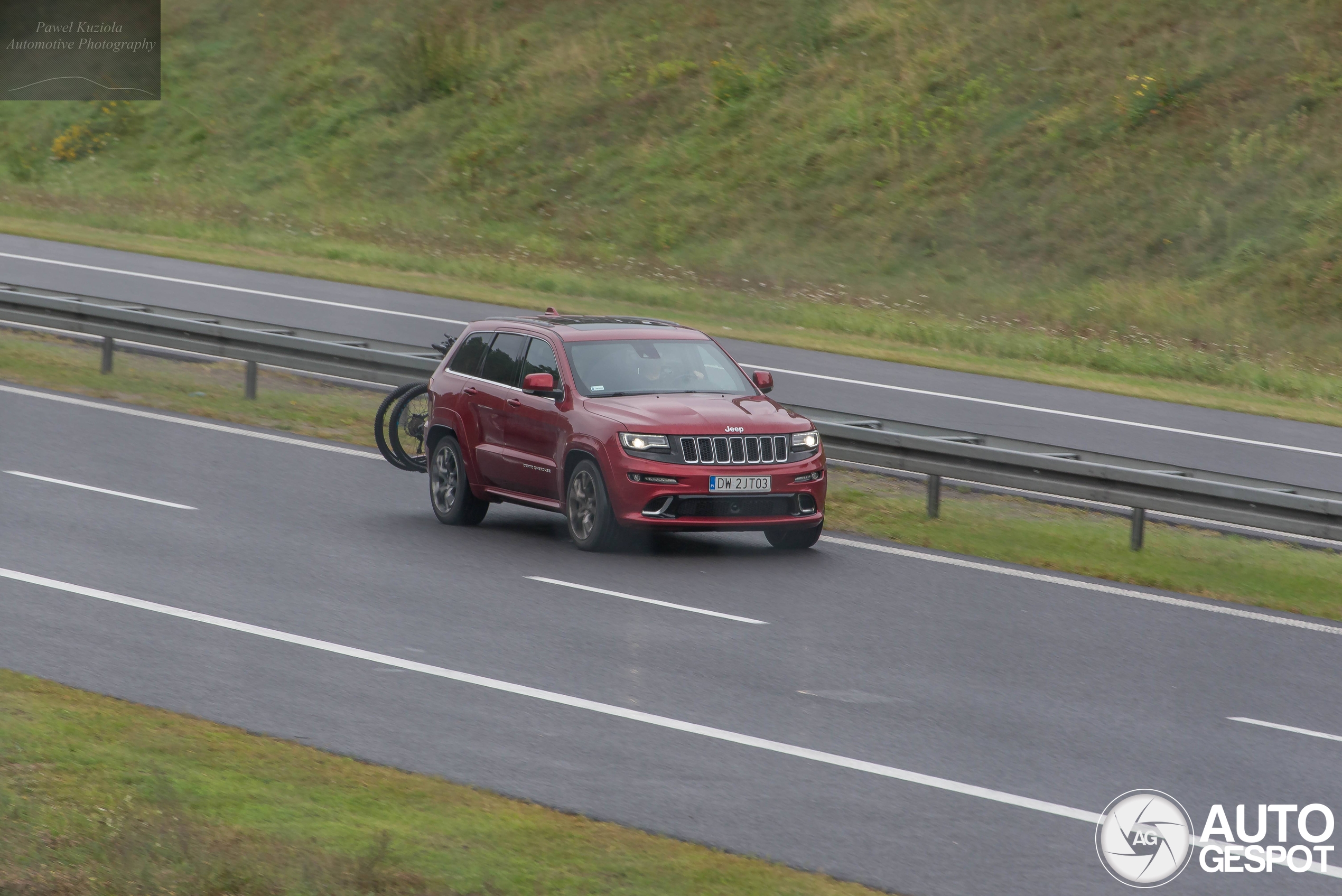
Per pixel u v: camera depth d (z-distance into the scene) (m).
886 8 52.75
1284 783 8.89
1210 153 42.91
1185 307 38.16
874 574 14.30
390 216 48.62
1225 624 13.08
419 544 14.59
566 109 52.25
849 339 32.72
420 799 7.80
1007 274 41.34
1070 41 48.41
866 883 7.12
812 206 45.69
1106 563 15.52
